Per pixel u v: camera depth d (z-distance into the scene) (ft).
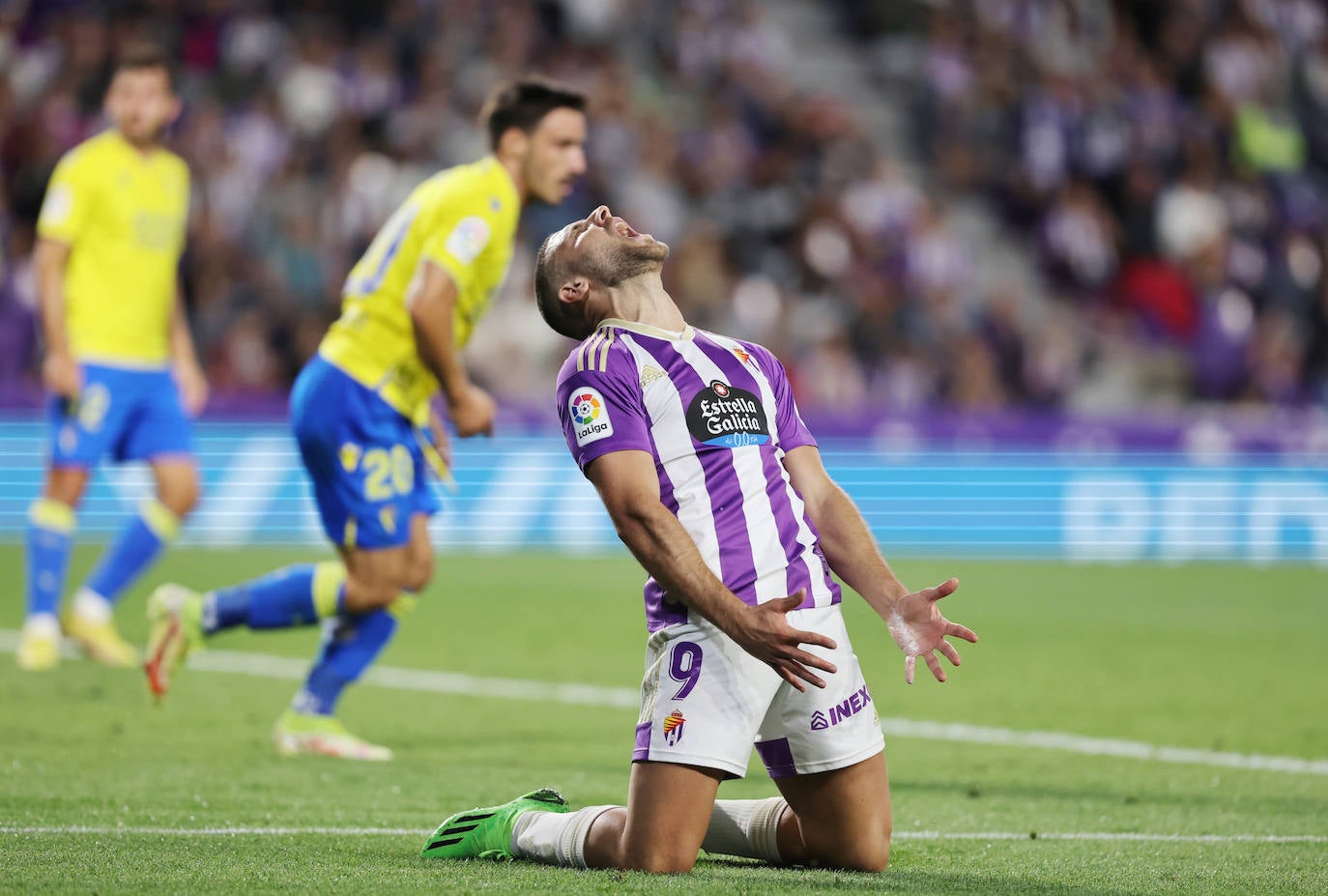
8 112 186.50
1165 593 138.62
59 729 67.05
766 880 38.22
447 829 41.93
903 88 247.09
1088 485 173.27
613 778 58.03
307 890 36.60
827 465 168.14
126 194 88.48
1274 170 226.79
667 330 41.65
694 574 37.78
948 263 203.51
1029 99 222.89
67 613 90.43
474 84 204.44
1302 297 213.46
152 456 90.48
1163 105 227.61
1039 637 109.29
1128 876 40.60
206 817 48.57
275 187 184.85
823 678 39.65
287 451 159.33
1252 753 65.51
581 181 195.62
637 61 223.92
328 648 63.87
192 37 199.41
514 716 74.84
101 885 37.09
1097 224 217.15
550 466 165.89
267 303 174.91
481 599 126.72
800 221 201.67
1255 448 176.14
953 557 170.40
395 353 62.69
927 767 61.62
